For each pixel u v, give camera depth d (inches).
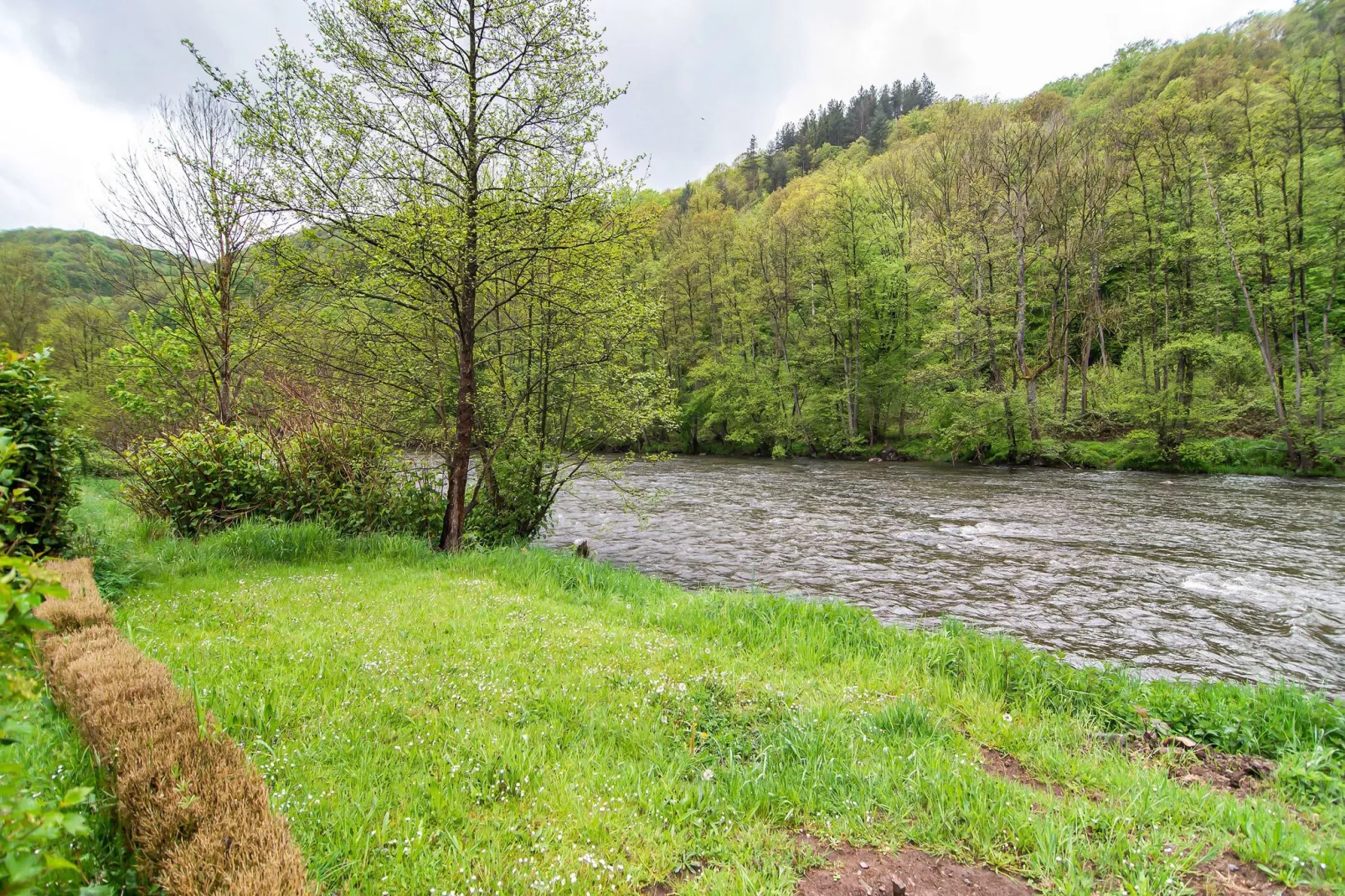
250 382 573.6
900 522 713.0
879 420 1708.9
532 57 417.7
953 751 177.6
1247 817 140.5
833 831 135.8
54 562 260.1
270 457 443.8
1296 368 1050.1
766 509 813.9
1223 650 328.2
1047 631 361.1
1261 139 1114.7
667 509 820.6
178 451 412.5
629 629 289.1
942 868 125.3
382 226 384.8
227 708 154.2
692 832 132.3
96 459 542.3
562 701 190.2
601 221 444.8
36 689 83.0
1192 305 1328.7
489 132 431.5
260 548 372.2
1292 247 1078.4
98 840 103.7
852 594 440.5
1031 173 1341.0
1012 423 1289.4
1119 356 1588.3
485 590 332.8
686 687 209.6
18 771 66.9
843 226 1630.2
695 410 1918.1
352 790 131.6
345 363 446.3
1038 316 1665.8
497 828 126.0
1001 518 714.8
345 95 380.2
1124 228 1381.6
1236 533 609.6
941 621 315.6
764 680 230.7
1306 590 424.2
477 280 426.6
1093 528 645.9
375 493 459.5
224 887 86.4
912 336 1653.5
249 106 365.1
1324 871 121.0
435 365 475.8
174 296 596.7
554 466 553.0
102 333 877.8
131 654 161.6
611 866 117.0
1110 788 160.9
